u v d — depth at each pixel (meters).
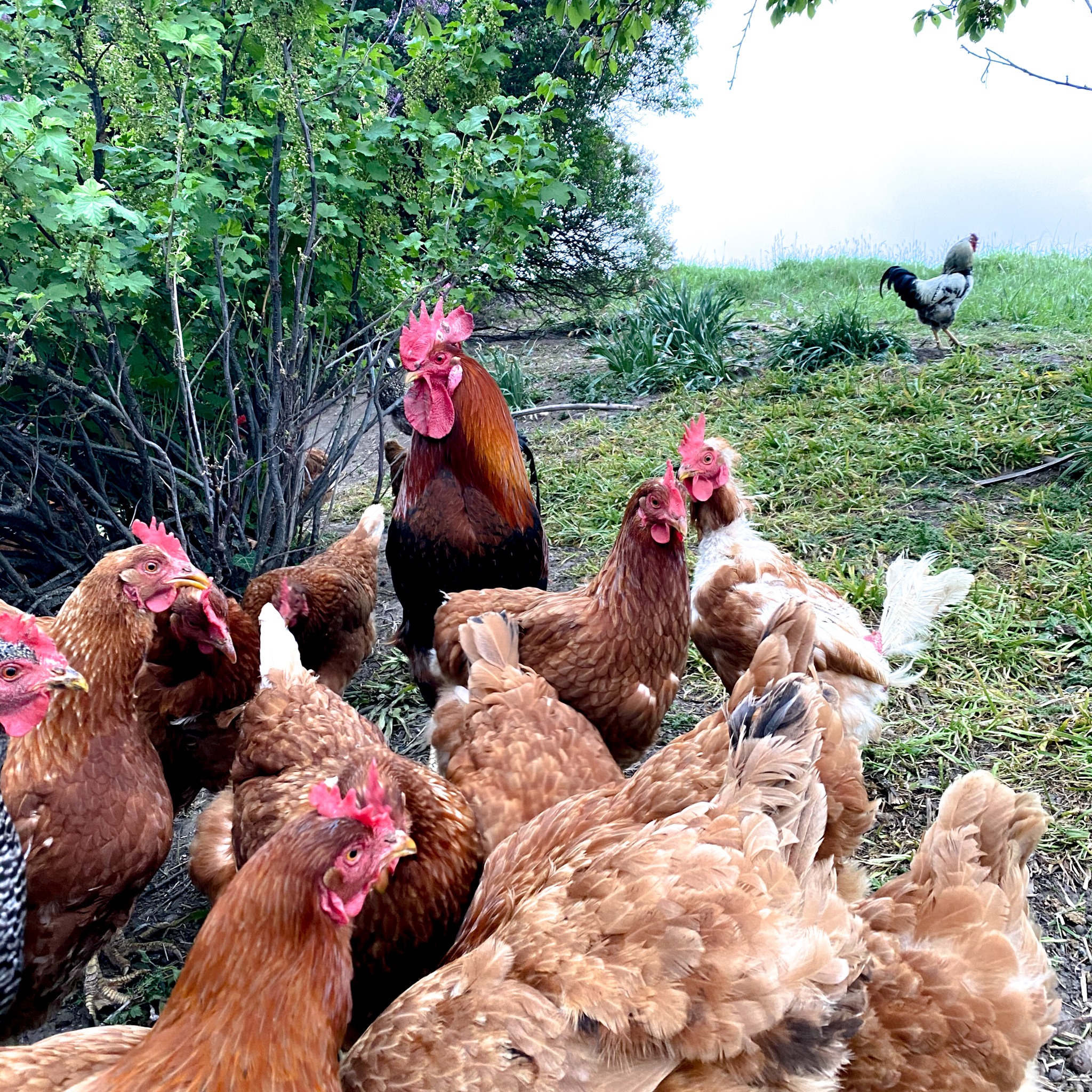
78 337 1.17
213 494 1.27
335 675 1.18
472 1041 0.55
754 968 0.51
